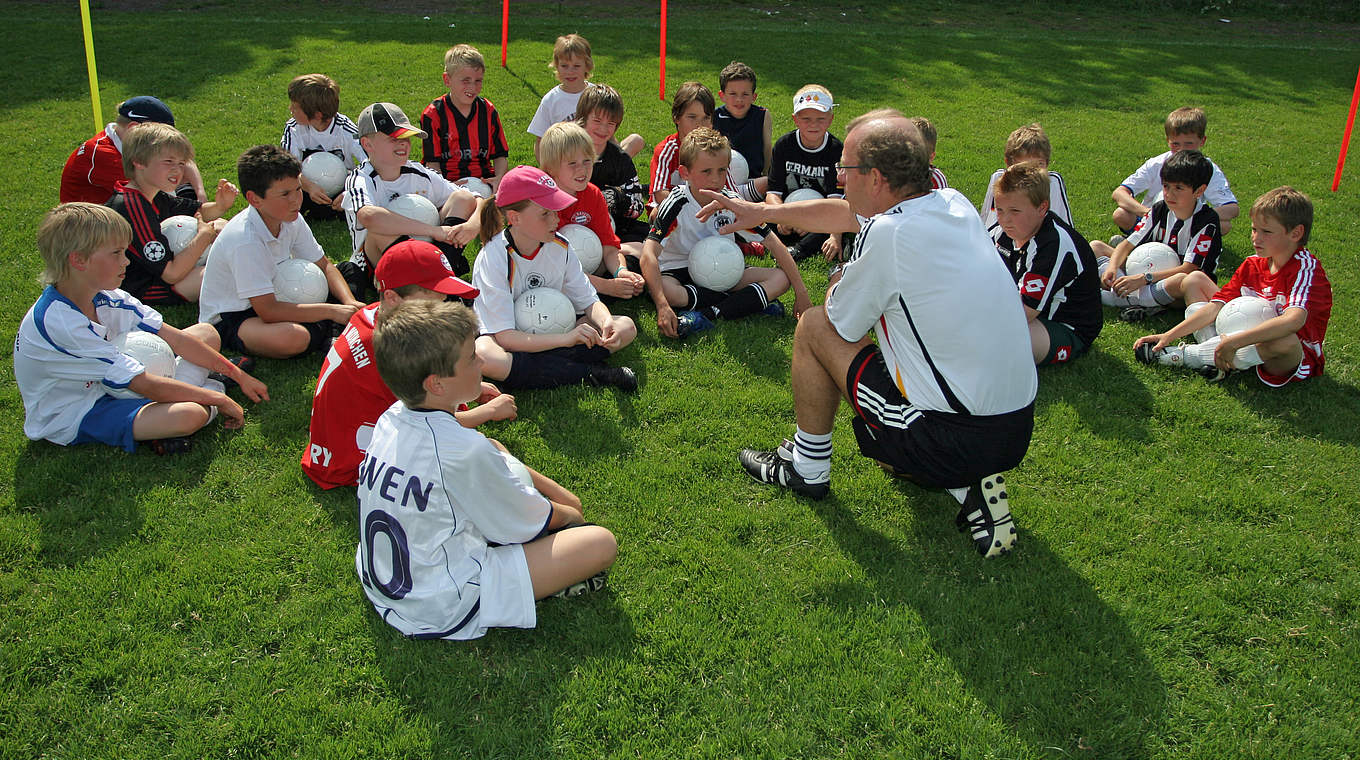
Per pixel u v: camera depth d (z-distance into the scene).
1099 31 16.69
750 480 3.85
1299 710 2.79
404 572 2.83
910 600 3.17
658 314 5.06
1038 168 4.35
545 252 4.54
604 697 2.77
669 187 6.18
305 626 3.00
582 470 3.84
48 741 2.61
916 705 2.76
